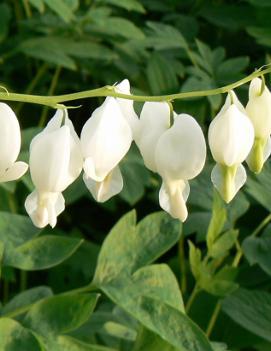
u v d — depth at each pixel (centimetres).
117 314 44
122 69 56
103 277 40
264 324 43
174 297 40
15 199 51
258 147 35
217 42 61
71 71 59
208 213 46
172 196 34
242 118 34
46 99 34
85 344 38
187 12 60
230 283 43
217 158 34
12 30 62
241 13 59
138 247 41
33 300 42
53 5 50
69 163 34
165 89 52
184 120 34
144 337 40
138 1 59
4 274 48
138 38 52
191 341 38
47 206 34
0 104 34
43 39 54
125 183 47
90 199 52
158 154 34
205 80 52
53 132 34
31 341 38
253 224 52
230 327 46
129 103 35
